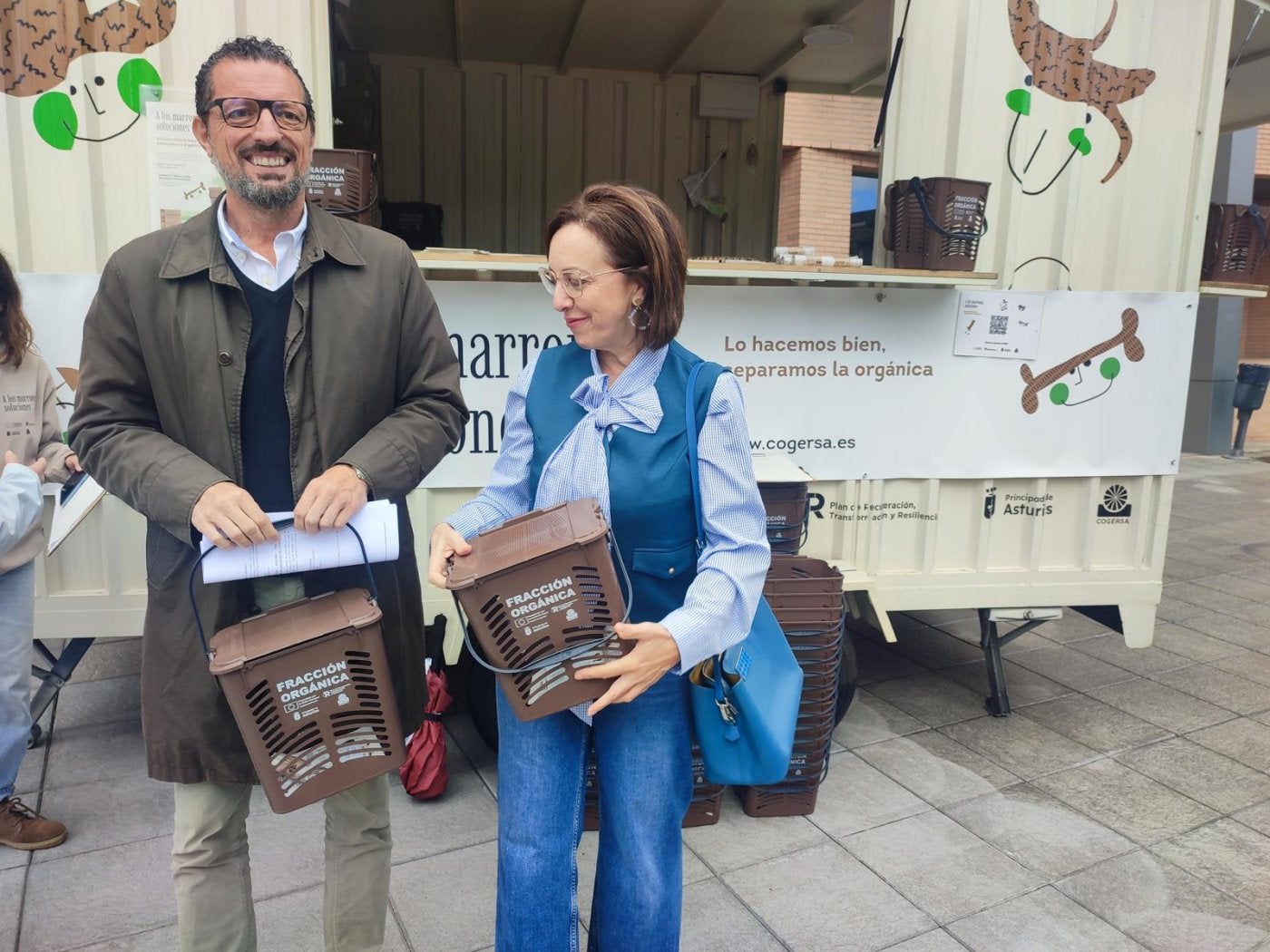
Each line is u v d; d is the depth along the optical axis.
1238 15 4.39
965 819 2.86
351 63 5.10
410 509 3.11
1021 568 3.59
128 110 2.78
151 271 1.57
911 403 3.38
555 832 1.60
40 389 2.49
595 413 1.57
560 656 1.43
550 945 1.59
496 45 5.54
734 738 1.63
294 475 1.65
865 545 3.46
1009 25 3.21
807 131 10.38
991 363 3.39
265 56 1.53
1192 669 4.19
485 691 3.04
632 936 1.57
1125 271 3.44
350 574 1.70
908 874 2.57
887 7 4.72
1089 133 3.32
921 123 3.30
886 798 2.99
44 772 3.00
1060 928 2.35
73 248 2.81
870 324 3.30
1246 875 2.59
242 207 1.59
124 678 3.73
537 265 2.79
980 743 3.39
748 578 1.50
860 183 11.12
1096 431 3.51
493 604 1.40
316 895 2.41
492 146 5.95
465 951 2.21
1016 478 3.51
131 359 1.61
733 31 5.22
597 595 1.42
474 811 2.85
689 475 1.54
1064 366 3.44
